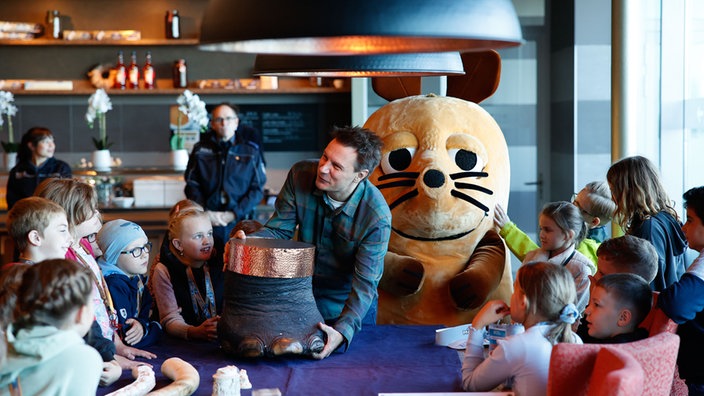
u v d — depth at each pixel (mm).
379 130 4297
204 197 6215
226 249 2990
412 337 3199
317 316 2965
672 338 2201
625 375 1845
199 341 3188
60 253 2684
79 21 7684
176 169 7230
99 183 7102
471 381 2484
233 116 6203
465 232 4188
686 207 2850
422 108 4297
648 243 2939
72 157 7871
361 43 2775
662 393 2189
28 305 2098
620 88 4789
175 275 3412
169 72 7781
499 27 2164
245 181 6215
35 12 7648
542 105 7629
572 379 2117
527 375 2369
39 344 2098
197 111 6980
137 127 7867
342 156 3041
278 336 2844
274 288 2873
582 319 3037
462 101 4434
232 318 2912
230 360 2906
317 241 3279
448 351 2998
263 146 7945
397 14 2061
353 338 3191
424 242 4211
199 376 2695
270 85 7664
